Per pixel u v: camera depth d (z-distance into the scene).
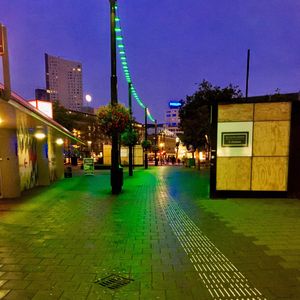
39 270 3.84
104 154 31.62
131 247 4.70
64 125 33.19
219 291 3.23
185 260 4.13
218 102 9.11
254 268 3.83
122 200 8.92
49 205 8.26
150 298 3.09
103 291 3.26
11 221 6.45
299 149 8.91
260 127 9.01
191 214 6.96
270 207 7.70
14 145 9.84
